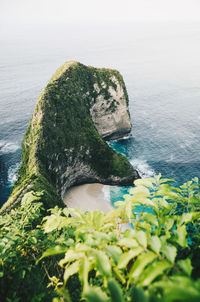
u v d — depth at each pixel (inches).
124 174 2085.4
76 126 2075.5
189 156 2294.5
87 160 2114.9
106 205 1893.5
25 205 177.5
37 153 1656.0
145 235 71.5
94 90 2549.2
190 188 120.5
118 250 71.4
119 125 2933.1
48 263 189.2
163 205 108.8
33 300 119.8
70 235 150.7
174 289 43.1
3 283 138.5
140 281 56.6
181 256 100.0
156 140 2682.1
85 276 66.6
